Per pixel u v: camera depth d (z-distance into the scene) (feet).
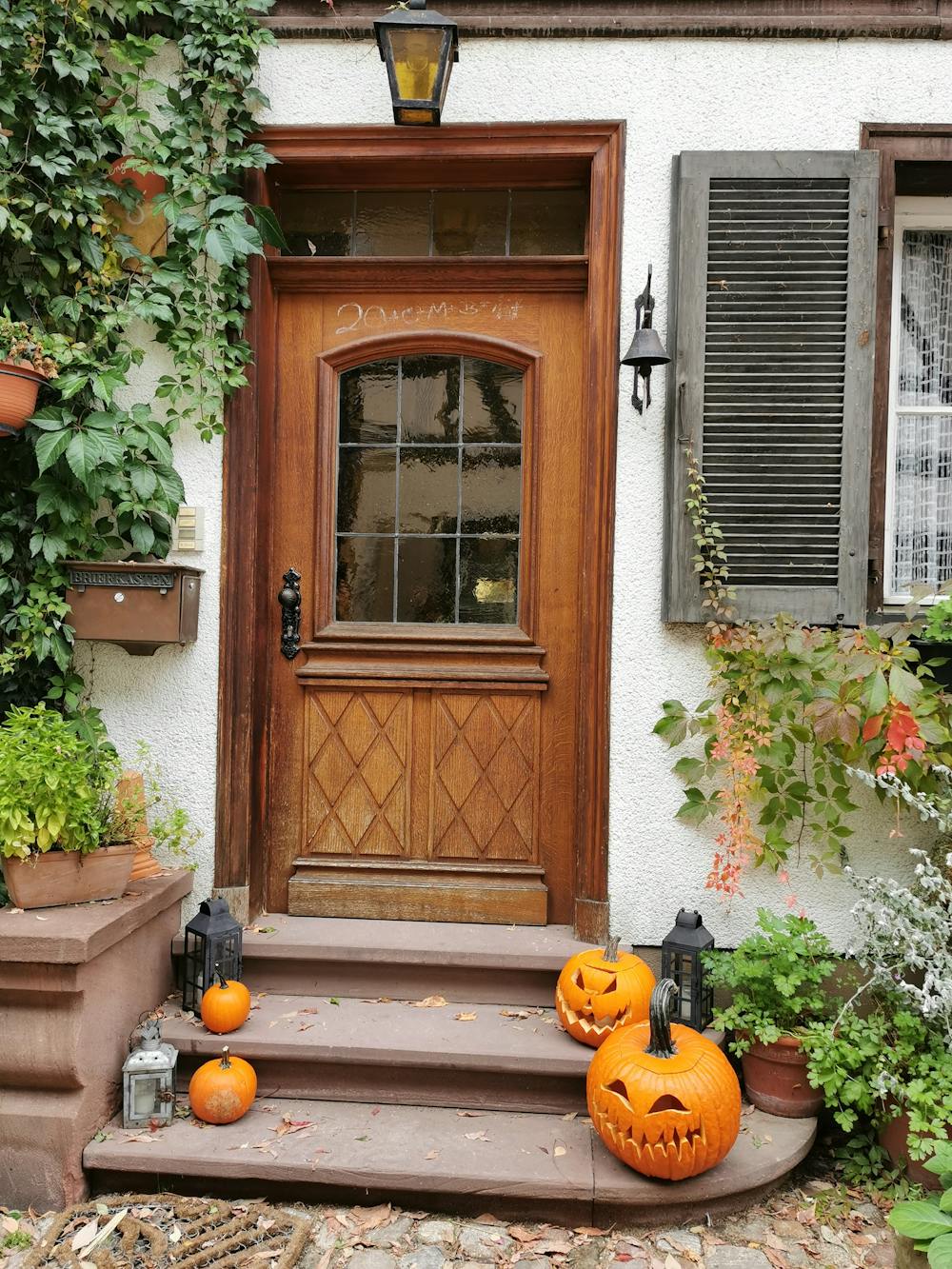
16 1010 7.79
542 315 10.38
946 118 9.57
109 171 9.71
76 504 9.53
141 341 10.05
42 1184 7.69
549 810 10.37
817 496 9.50
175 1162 7.66
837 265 9.43
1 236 9.46
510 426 10.57
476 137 9.78
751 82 9.60
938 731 8.41
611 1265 7.07
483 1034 8.77
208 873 9.99
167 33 9.83
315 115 9.86
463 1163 7.63
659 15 9.62
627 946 9.61
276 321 10.53
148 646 9.86
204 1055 8.59
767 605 9.48
